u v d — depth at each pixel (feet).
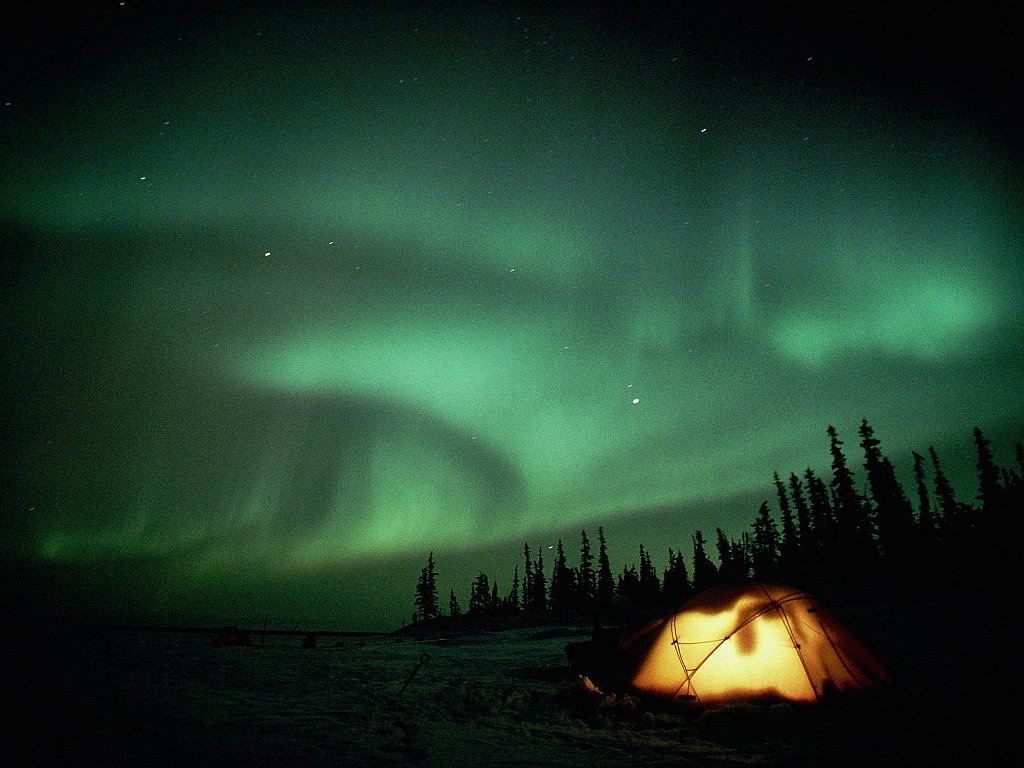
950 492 179.52
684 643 29.84
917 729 21.72
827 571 165.78
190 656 61.93
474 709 30.86
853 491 171.32
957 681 29.86
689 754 20.61
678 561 240.73
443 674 46.65
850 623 70.90
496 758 20.30
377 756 20.22
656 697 28.63
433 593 278.87
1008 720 21.76
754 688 26.66
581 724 26.48
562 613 182.19
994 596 81.35
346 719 27.12
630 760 19.94
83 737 21.48
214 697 33.01
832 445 179.83
